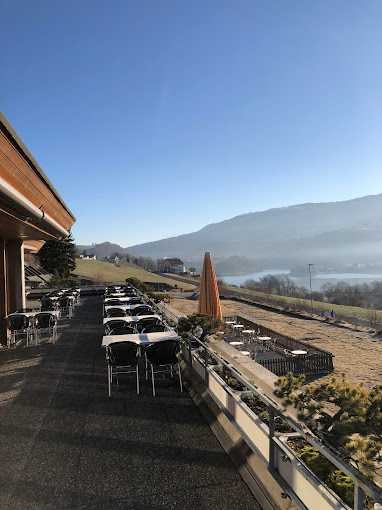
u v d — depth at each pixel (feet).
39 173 18.04
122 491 9.08
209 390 14.17
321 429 7.78
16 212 18.89
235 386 13.92
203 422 13.08
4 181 13.96
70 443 11.55
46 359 21.83
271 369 40.14
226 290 172.35
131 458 10.63
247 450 10.30
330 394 7.73
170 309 34.88
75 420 13.28
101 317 39.01
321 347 60.90
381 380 40.68
